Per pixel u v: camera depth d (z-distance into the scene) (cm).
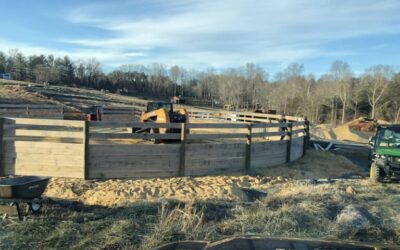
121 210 754
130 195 934
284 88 10638
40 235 613
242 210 739
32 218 686
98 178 1123
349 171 1541
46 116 2742
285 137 1605
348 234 645
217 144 1276
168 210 726
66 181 1068
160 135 1190
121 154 1143
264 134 1421
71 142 1238
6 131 1124
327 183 1223
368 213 765
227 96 11475
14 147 1128
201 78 13112
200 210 723
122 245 571
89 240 587
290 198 852
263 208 756
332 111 9262
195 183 1100
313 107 9488
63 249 563
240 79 11975
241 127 1326
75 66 11906
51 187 1002
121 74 12556
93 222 668
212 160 1270
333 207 791
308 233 629
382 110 9144
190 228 627
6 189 669
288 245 317
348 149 2142
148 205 764
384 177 1298
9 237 598
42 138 1227
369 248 312
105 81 11988
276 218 686
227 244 327
